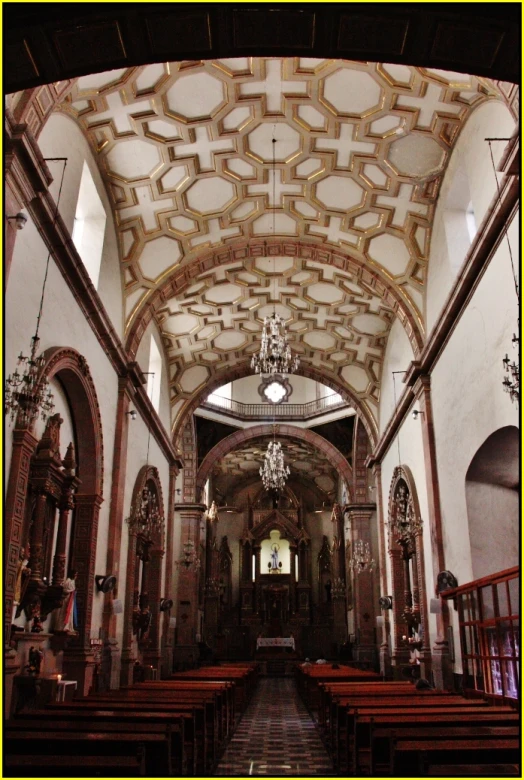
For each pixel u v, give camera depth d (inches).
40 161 318.3
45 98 314.5
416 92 417.1
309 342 844.0
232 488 1531.7
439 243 522.0
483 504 458.3
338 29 214.8
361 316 743.7
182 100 440.8
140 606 649.6
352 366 860.6
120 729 198.7
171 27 213.6
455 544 486.3
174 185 526.0
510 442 406.0
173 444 858.8
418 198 518.6
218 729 367.9
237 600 1429.6
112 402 534.9
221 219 580.7
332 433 1139.9
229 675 593.0
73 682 399.5
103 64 224.2
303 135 486.9
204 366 872.9
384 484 816.3
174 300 701.9
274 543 1485.0
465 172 452.8
